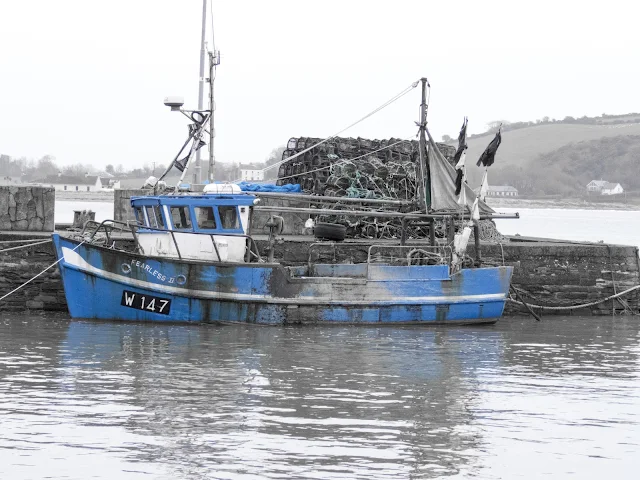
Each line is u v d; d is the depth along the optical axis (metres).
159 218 36.16
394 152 49.03
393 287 36.09
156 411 23.20
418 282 36.34
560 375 28.83
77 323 34.50
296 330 34.66
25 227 40.06
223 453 20.30
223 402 24.23
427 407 24.44
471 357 31.19
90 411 23.06
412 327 36.41
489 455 20.77
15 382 25.64
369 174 46.91
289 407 23.98
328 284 35.41
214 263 34.38
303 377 27.28
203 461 19.78
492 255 41.62
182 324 34.59
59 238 34.12
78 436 21.16
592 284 42.31
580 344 34.38
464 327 37.16
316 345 32.06
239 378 26.84
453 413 23.94
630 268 42.62
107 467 19.33
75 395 24.47
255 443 21.00
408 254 37.84
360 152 48.44
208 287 34.38
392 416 23.48
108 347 30.52
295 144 49.06
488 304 37.34
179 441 20.98
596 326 38.91
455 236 37.44
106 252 34.19
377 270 36.00
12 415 22.55
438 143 51.28
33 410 23.00
